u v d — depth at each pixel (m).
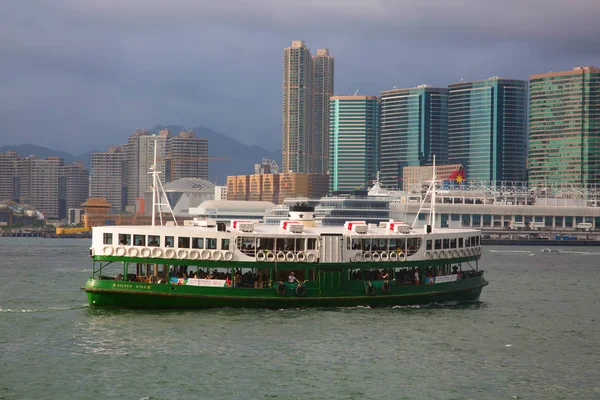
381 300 103.38
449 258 108.81
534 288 148.25
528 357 82.19
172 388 69.06
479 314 106.69
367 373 74.44
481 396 68.25
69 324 93.31
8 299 121.31
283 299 99.12
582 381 73.31
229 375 72.94
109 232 96.69
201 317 94.88
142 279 97.31
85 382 70.62
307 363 77.25
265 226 104.88
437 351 83.31
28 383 70.19
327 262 100.25
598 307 120.56
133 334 87.06
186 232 96.50
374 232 106.94
